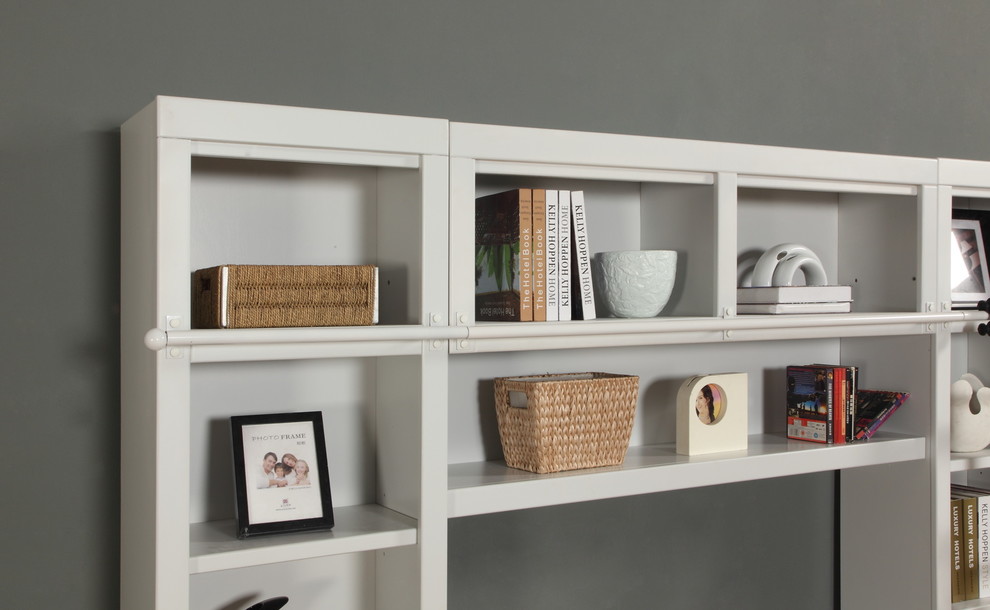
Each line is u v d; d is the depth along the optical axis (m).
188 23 1.53
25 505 1.43
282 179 1.57
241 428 1.44
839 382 1.94
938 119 2.38
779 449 1.87
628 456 1.80
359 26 1.67
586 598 1.92
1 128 1.41
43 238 1.44
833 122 2.21
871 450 1.92
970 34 2.44
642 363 1.94
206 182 1.51
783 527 2.17
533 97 1.84
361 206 1.63
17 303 1.43
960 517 2.12
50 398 1.45
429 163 1.44
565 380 1.73
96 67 1.47
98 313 1.48
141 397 1.35
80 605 1.47
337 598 1.64
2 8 1.41
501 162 1.52
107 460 1.49
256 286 1.31
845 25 2.23
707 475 1.73
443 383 1.46
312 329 1.32
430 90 1.74
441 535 1.47
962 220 2.16
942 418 1.98
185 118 1.25
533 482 1.56
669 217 1.85
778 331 1.78
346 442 1.63
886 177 1.89
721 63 2.06
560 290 1.60
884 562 2.11
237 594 1.56
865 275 2.11
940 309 1.97
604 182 1.88
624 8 1.94
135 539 1.39
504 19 1.81
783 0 2.14
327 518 1.44
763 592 2.14
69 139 1.46
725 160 1.71
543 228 1.58
